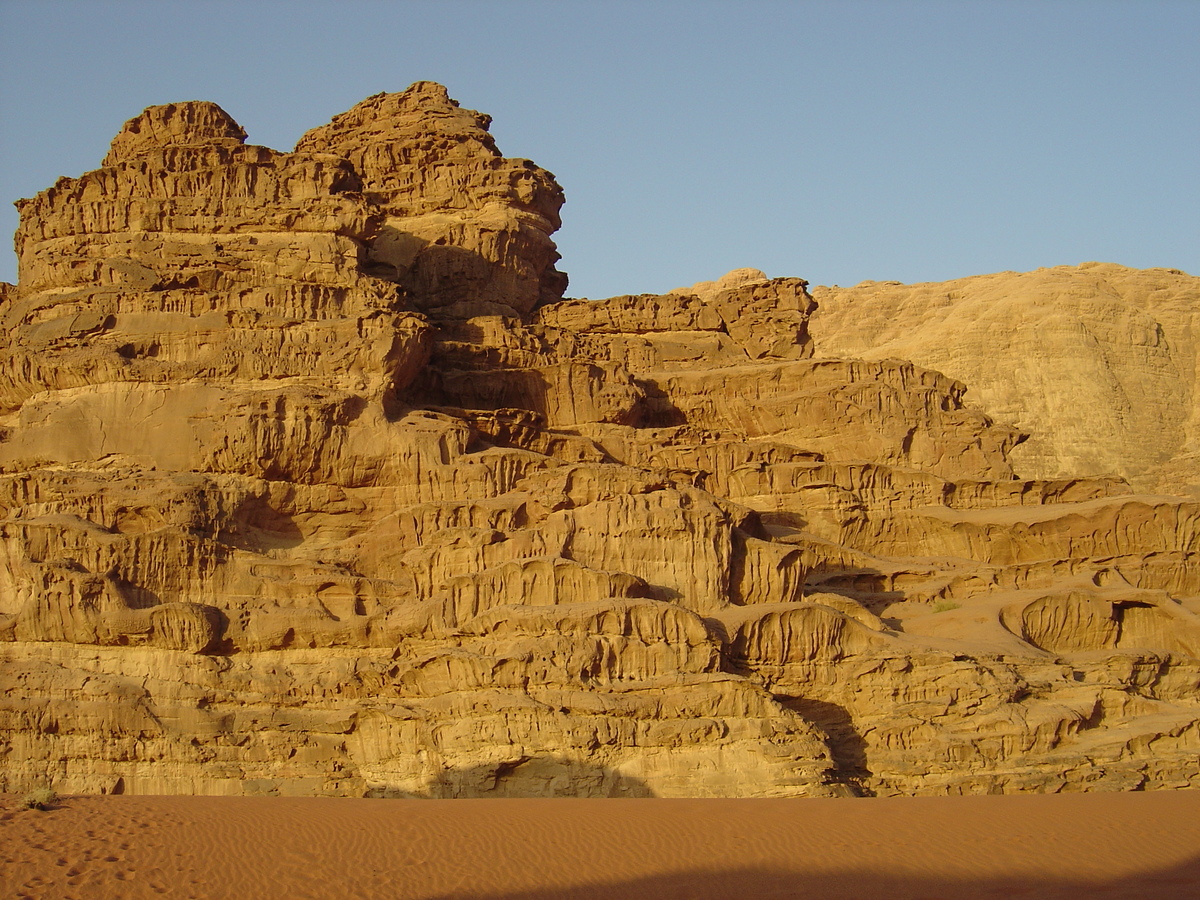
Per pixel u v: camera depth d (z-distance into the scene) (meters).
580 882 33.12
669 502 54.97
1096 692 54.44
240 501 57.31
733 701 48.91
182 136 68.88
